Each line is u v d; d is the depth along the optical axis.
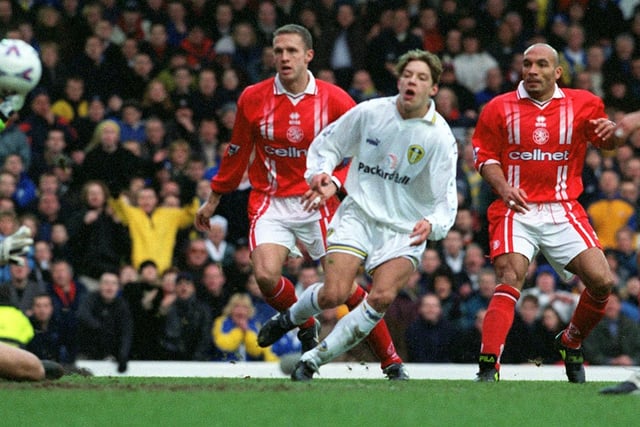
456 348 50.75
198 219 35.56
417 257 30.06
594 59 71.94
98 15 66.56
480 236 59.41
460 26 70.06
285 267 52.62
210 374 46.19
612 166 63.84
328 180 29.58
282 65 33.28
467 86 68.88
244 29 67.38
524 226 33.78
